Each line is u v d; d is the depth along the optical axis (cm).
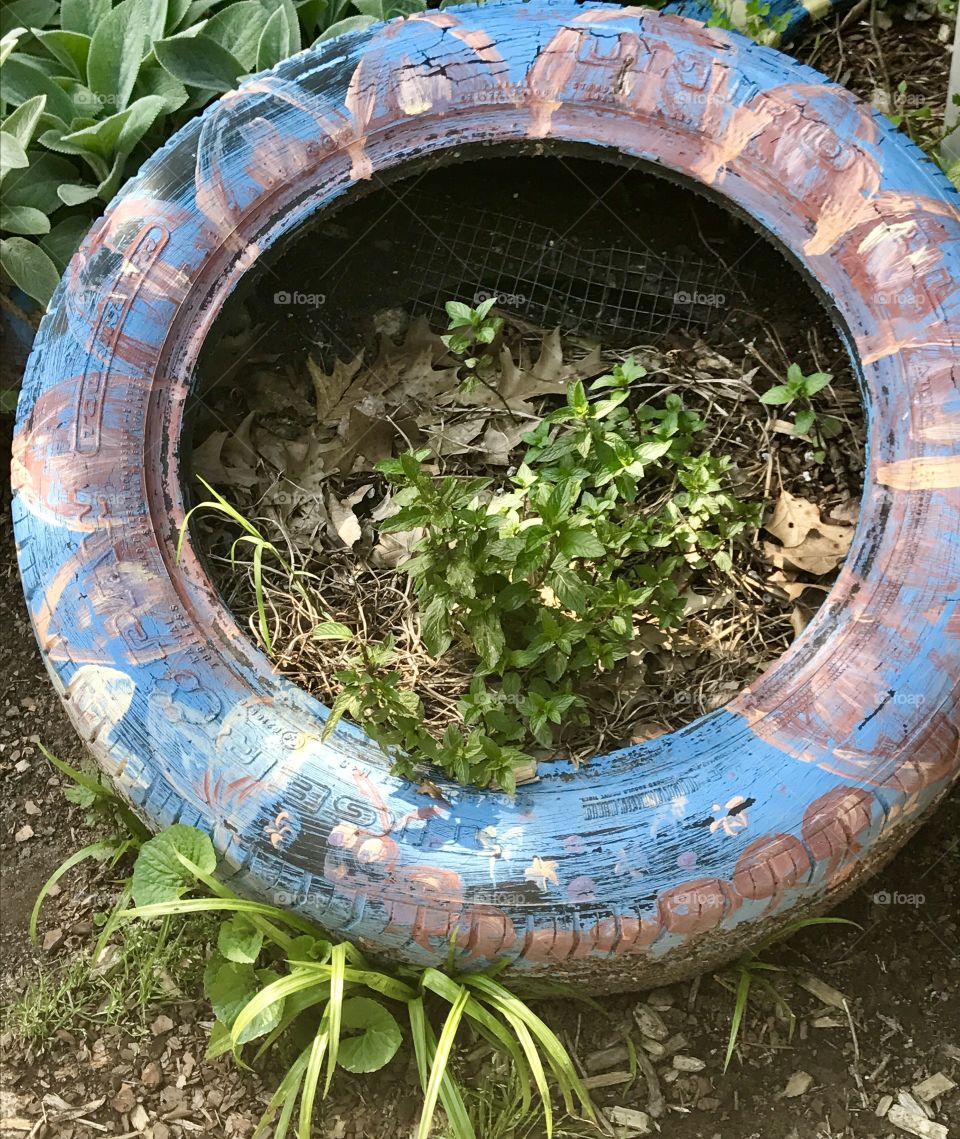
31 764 197
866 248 152
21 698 204
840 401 189
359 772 140
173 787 141
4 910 185
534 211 204
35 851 190
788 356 196
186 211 159
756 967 166
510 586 152
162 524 150
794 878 134
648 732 163
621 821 136
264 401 196
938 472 142
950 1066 163
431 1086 135
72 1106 168
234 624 149
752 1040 166
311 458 191
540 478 180
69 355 155
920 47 223
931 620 138
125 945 177
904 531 142
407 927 136
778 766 137
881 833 137
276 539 183
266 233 160
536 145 163
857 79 223
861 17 224
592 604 157
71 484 149
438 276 206
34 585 149
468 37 164
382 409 195
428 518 144
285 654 169
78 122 192
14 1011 175
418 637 173
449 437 194
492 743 138
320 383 195
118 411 152
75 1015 173
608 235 205
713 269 203
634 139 161
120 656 144
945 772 138
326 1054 164
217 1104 165
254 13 204
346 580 180
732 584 176
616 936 134
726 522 172
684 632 173
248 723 143
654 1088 163
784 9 222
